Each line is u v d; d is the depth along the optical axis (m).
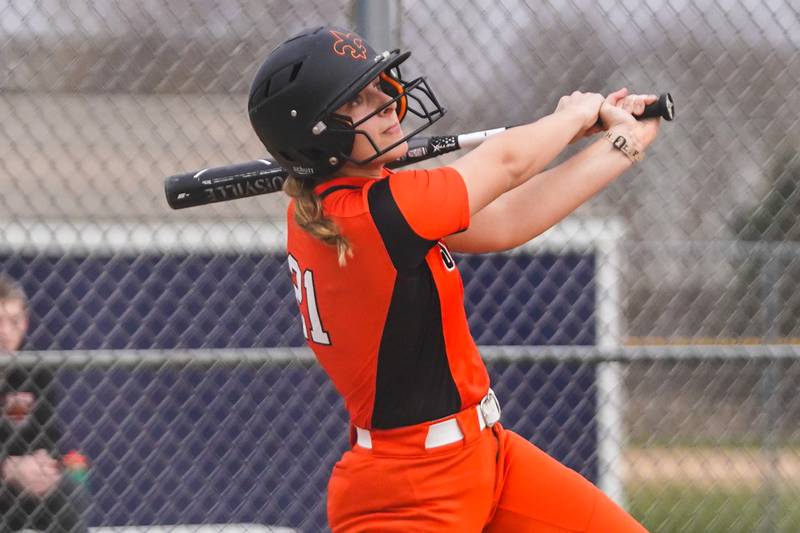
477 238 9.44
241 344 15.91
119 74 14.58
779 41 15.63
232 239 15.58
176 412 15.85
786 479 17.95
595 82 15.26
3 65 14.33
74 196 14.60
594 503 9.26
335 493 9.11
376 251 8.15
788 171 15.95
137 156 14.88
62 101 14.52
